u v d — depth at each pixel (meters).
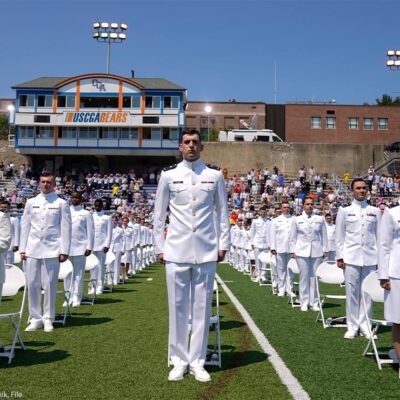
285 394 5.12
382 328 8.95
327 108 65.50
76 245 11.16
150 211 39.06
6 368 6.05
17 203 37.62
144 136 51.78
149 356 6.62
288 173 53.50
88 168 53.16
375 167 53.72
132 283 16.34
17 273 7.04
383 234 5.84
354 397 5.06
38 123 51.00
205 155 54.00
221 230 6.16
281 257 13.30
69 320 9.30
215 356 6.45
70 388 5.32
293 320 9.52
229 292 13.84
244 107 70.38
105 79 51.62
